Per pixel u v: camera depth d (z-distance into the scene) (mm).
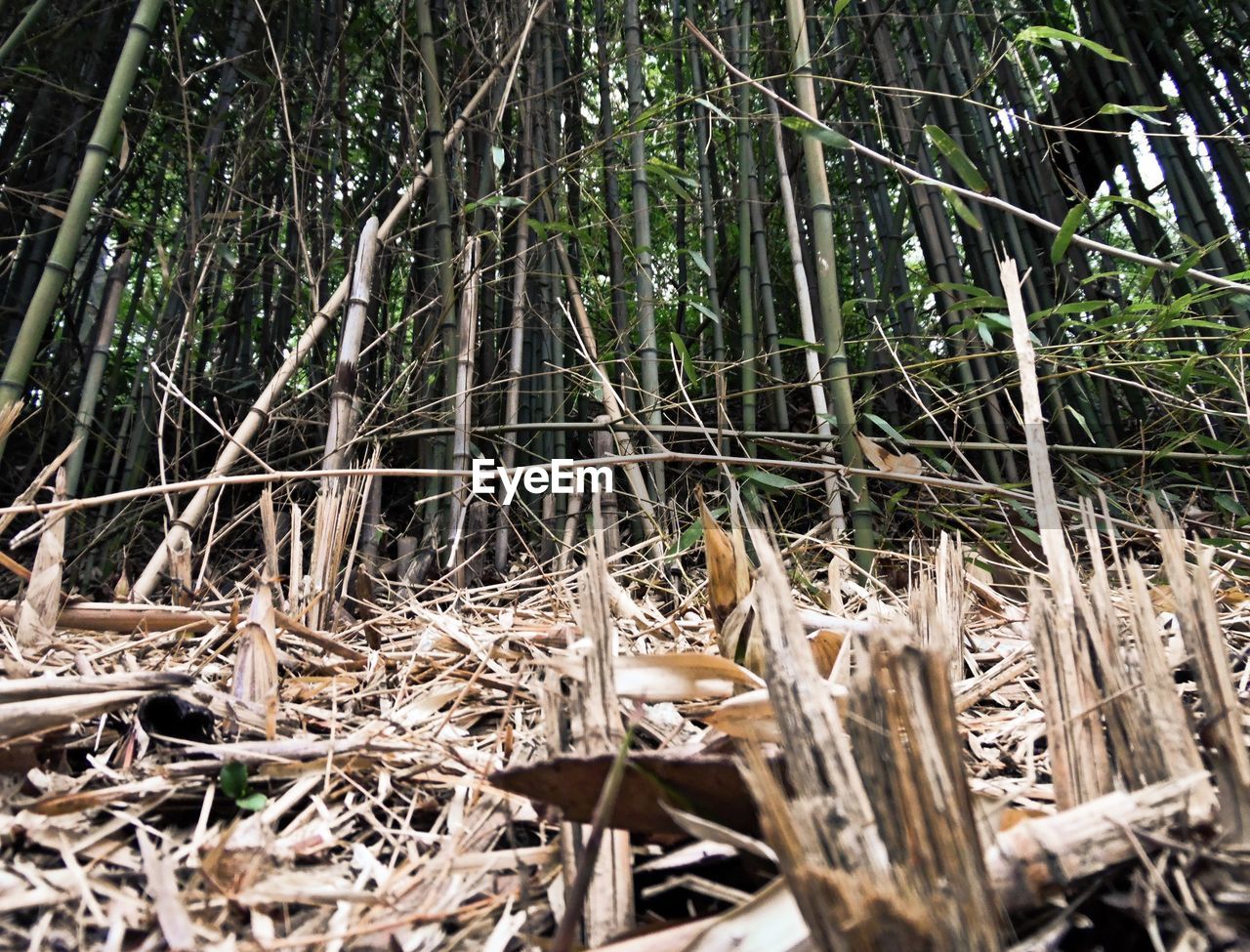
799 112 1491
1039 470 818
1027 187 2570
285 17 2451
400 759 789
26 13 1934
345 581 1409
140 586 1423
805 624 944
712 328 2670
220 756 733
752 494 1807
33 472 2186
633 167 2088
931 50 2486
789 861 377
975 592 1460
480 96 2029
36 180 2207
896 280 2512
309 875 609
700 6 2596
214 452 2527
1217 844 465
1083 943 465
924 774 398
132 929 540
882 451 1700
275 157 2424
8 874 582
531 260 2234
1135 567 590
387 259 2150
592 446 2521
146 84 2248
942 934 368
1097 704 552
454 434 1844
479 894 581
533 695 937
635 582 1686
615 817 541
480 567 1937
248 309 2746
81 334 2785
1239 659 1007
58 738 787
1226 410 1981
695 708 850
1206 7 2609
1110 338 1807
